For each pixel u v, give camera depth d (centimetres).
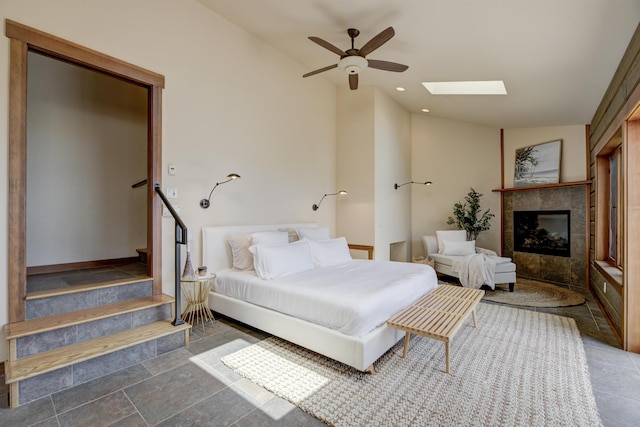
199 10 351
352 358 224
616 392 206
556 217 542
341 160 555
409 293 290
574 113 467
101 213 403
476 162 628
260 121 423
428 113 625
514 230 601
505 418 179
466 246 548
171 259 327
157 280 312
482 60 344
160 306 286
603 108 391
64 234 372
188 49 341
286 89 462
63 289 262
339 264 393
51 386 202
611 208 423
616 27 248
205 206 358
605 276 365
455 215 629
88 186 393
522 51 308
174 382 216
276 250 329
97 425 173
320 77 525
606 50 283
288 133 466
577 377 223
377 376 225
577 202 517
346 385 213
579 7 230
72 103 382
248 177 407
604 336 299
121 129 424
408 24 302
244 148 402
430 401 195
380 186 535
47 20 248
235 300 320
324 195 534
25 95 238
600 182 438
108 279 304
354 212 539
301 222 488
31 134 351
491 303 414
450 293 320
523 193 587
